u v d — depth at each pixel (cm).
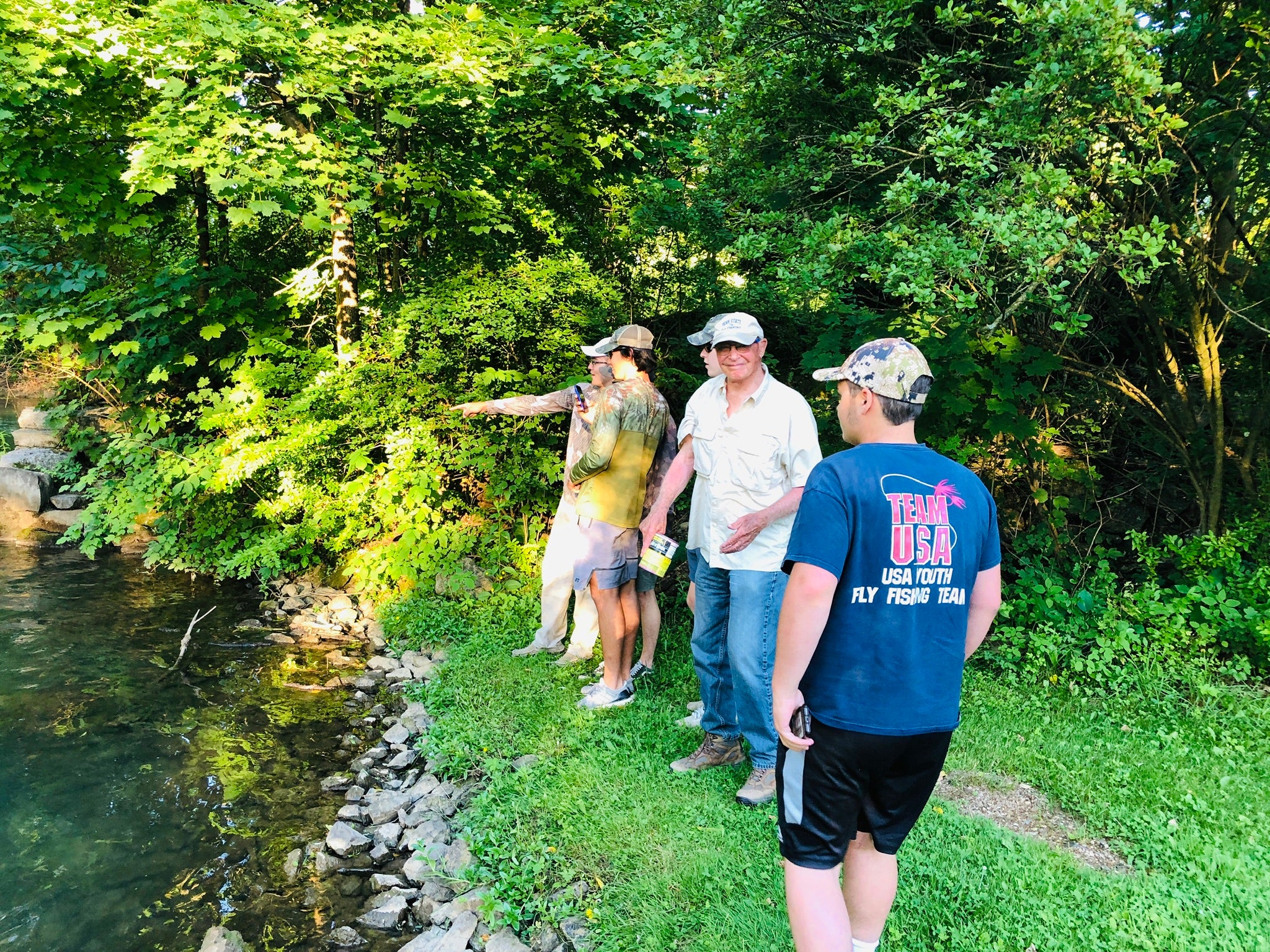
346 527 645
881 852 191
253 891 304
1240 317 434
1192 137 403
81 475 840
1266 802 300
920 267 341
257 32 493
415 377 634
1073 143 360
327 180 557
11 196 598
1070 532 524
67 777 384
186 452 686
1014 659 425
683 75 503
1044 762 336
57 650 535
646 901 256
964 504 177
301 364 705
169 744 418
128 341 671
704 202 602
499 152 701
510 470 625
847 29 452
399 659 515
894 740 171
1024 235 321
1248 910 237
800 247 428
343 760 404
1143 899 242
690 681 424
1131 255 349
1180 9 389
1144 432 532
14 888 306
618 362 393
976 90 414
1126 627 414
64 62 525
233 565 641
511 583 585
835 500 172
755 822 290
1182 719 371
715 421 305
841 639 174
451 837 320
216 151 510
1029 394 414
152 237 811
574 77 536
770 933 234
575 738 363
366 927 283
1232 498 480
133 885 308
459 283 660
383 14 662
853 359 187
